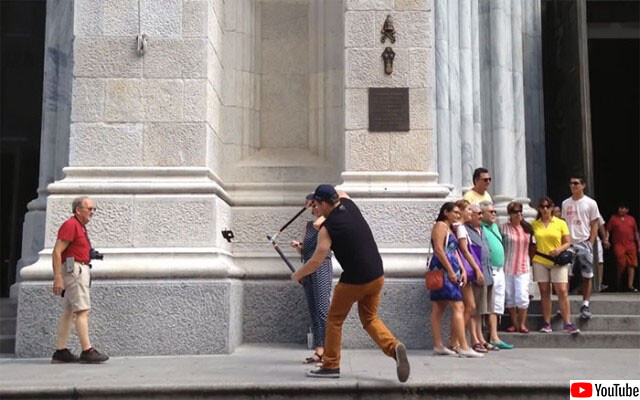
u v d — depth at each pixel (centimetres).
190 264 863
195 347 849
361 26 964
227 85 1037
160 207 888
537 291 1120
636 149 1947
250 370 715
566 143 1361
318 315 771
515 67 1296
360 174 938
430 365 745
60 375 689
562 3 1382
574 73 1334
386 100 954
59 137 1121
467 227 900
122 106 913
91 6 925
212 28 955
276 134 1052
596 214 1029
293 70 1059
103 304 846
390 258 910
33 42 1636
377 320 657
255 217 998
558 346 931
